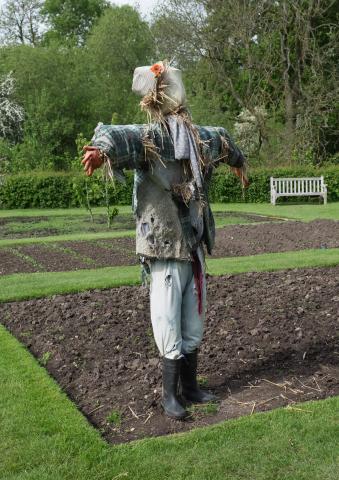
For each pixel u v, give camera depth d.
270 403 3.60
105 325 5.13
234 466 2.90
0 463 3.00
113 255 9.73
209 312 5.36
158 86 3.29
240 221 15.50
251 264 7.89
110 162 3.12
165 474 2.86
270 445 3.07
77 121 42.59
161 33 28.08
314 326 4.88
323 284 6.29
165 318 3.39
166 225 3.31
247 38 26.64
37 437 3.25
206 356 4.35
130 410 3.57
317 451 3.02
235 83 29.75
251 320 5.09
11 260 9.44
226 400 3.68
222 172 22.19
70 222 16.28
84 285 6.82
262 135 28.27
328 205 20.27
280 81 28.45
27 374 4.17
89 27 55.09
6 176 22.03
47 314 5.65
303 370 4.07
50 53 41.44
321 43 29.12
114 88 43.91
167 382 3.47
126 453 3.04
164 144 3.24
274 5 26.83
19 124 39.34
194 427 3.35
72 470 2.91
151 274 3.43
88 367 4.28
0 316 5.82
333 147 29.97
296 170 22.44
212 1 27.12
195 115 28.33
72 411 3.55
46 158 35.12
